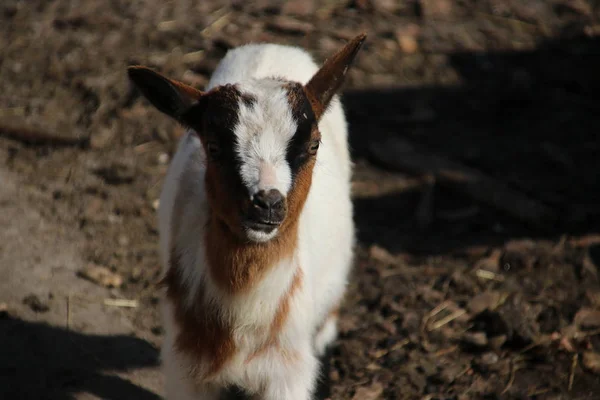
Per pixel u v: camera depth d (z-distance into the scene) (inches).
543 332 342.6
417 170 452.8
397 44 552.1
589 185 446.3
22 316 323.3
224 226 235.3
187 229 254.8
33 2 569.3
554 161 465.1
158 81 246.7
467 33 573.0
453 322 352.5
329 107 266.7
